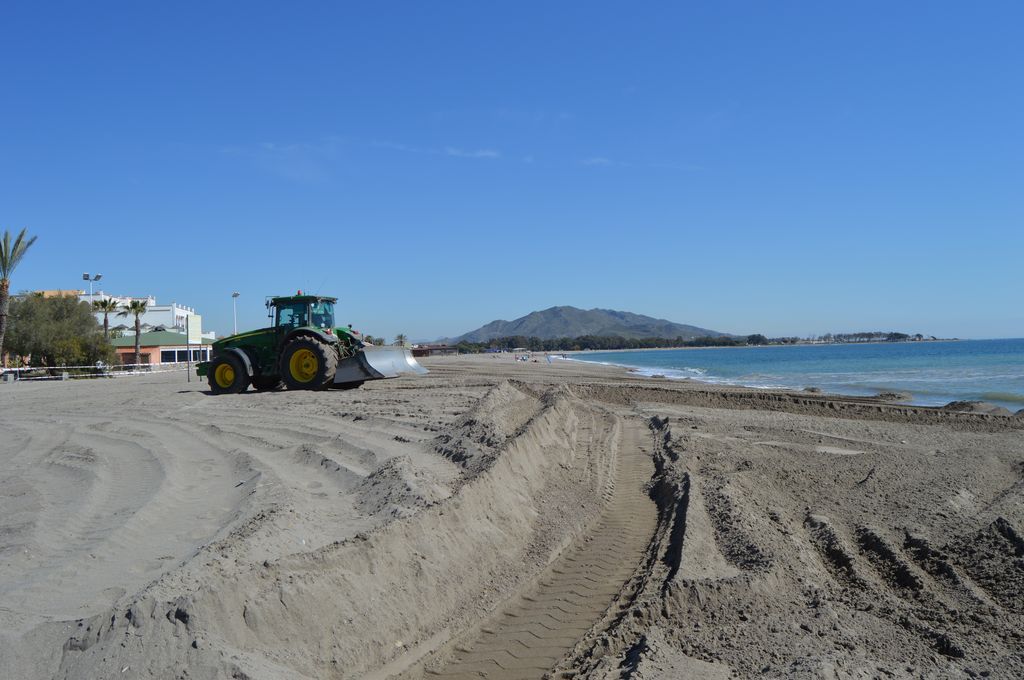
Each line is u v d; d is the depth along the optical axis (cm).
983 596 654
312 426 1419
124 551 637
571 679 499
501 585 671
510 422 1277
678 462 1175
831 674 475
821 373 4766
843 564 740
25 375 4194
